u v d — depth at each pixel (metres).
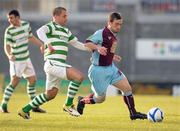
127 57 98.75
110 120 31.86
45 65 30.28
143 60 100.75
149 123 30.22
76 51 100.50
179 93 91.19
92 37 30.22
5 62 98.75
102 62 30.42
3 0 104.94
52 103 47.12
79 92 80.62
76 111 31.59
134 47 99.25
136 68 100.44
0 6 104.81
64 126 28.50
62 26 30.70
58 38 30.31
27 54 38.25
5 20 100.31
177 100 55.97
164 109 42.75
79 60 100.44
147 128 27.78
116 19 30.30
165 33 102.56
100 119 32.47
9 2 104.94
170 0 105.25
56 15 30.55
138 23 101.88
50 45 29.23
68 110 31.56
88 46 29.94
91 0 104.12
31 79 38.59
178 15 103.81
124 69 98.81
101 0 104.06
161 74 101.00
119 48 98.62
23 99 53.12
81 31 102.19
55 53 30.17
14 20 37.50
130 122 30.67
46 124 29.28
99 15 103.06
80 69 100.44
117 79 30.72
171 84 91.94
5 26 100.25
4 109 37.59
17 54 37.91
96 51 30.31
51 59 30.11
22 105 45.00
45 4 105.25
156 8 104.75
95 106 44.72
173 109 42.97
